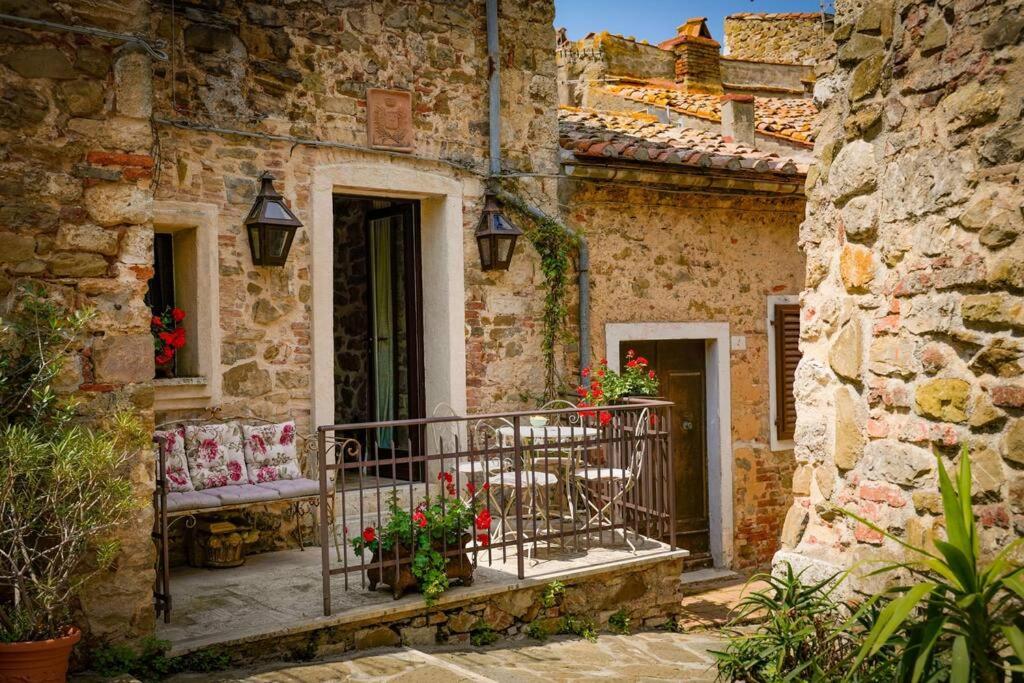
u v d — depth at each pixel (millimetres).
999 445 3373
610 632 6004
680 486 8914
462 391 7355
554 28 8047
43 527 3830
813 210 4324
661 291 8484
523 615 5684
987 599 2770
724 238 8898
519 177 7676
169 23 6094
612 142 8125
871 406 3941
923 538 3656
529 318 7777
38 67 4148
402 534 5293
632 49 13484
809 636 3564
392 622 5156
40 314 4094
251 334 6410
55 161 4184
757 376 9164
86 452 3801
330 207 6750
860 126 4020
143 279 4402
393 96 7023
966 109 3504
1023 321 3281
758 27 19547
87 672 4164
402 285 7973
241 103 6383
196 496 5617
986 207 3426
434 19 7281
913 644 2832
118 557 4289
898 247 3812
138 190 4379
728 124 10297
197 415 6188
